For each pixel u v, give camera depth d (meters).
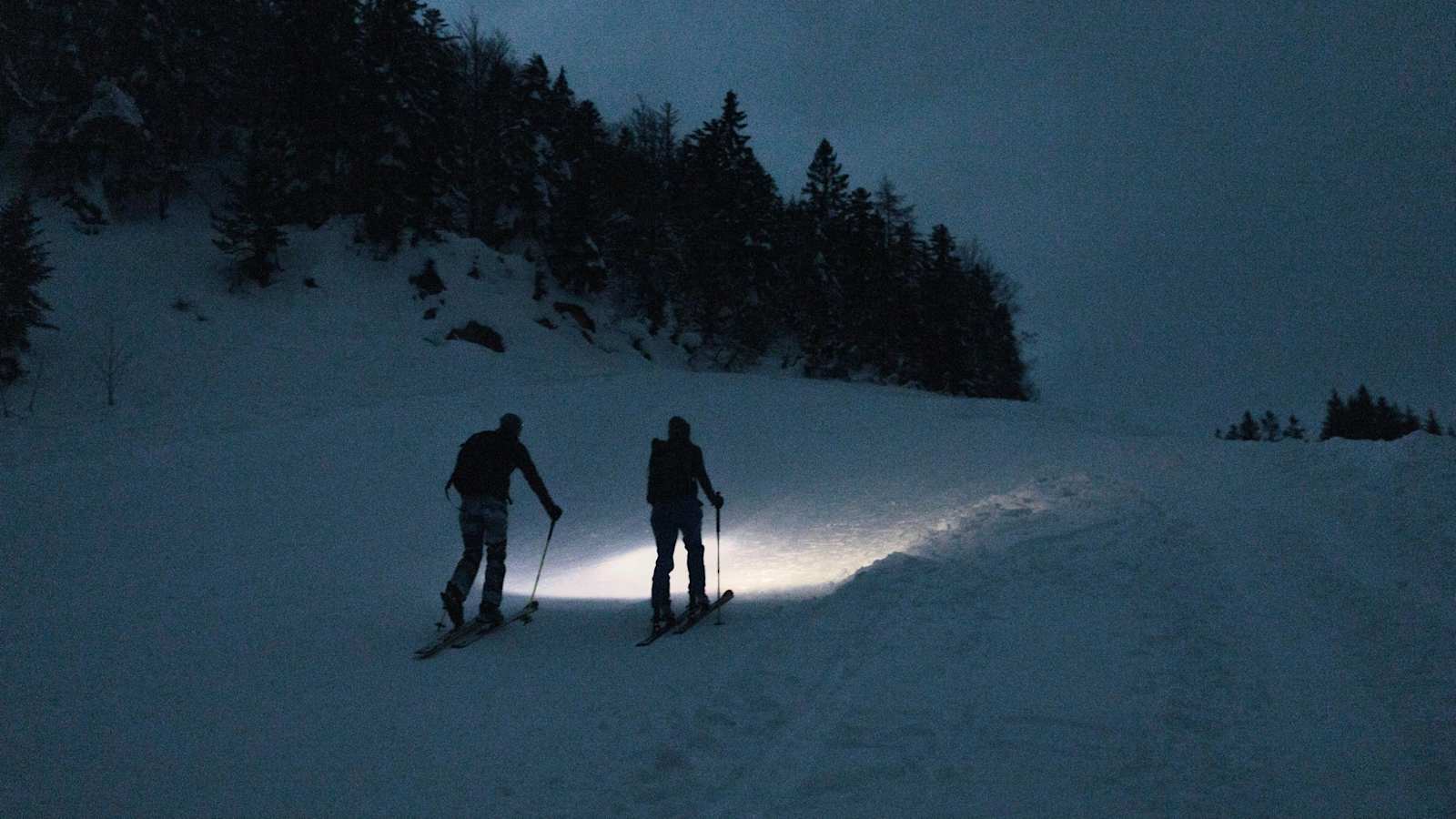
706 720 4.25
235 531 10.93
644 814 3.32
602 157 54.62
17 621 6.54
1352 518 7.94
